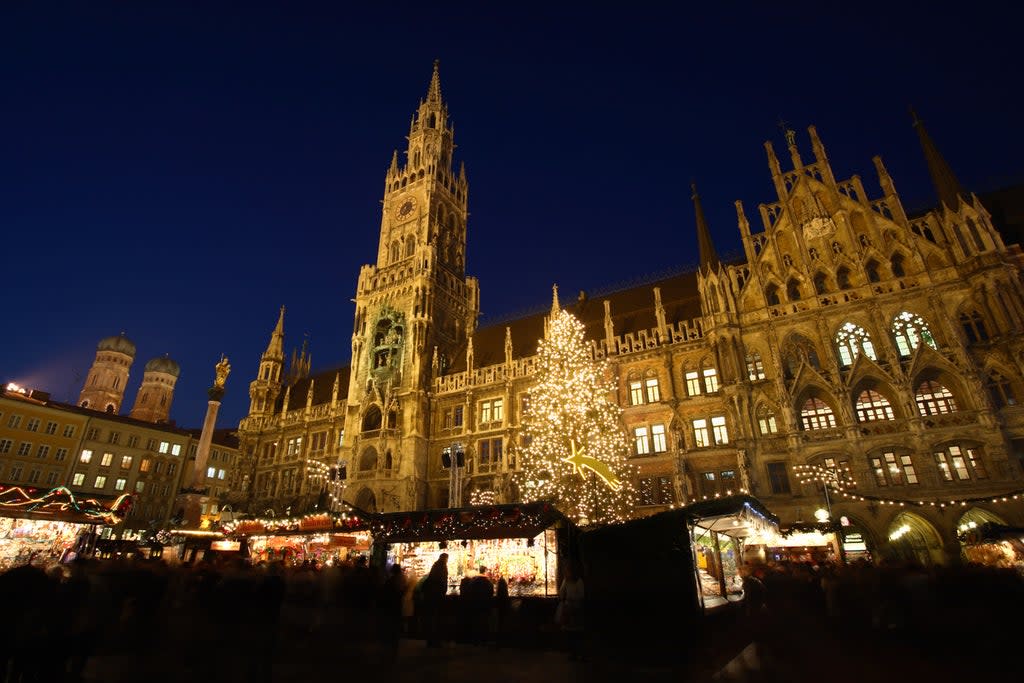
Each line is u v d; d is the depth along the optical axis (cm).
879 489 3375
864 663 1270
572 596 1711
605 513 3756
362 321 6531
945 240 3753
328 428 6362
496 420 5259
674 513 1708
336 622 1317
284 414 6950
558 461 3900
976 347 3422
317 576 1545
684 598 1603
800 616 1464
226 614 1149
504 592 1986
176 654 1180
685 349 4491
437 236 6794
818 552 3344
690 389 4384
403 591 1401
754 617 1688
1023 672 1129
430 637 1812
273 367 7556
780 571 1580
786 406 3766
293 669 1266
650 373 4609
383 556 2581
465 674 1365
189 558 3794
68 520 3369
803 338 4000
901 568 1388
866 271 3919
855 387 3675
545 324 5347
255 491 6712
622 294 5762
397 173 7538
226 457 9644
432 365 5950
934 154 3997
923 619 1283
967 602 1232
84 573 1109
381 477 5291
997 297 3391
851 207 4184
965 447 3262
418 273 6247
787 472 3662
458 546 2747
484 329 6606
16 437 7144
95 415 7944
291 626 1481
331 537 3559
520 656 1664
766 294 4247
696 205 4931
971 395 3291
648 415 4434
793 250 4278
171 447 8769
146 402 13150
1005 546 2467
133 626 1235
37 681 968
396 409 5650
